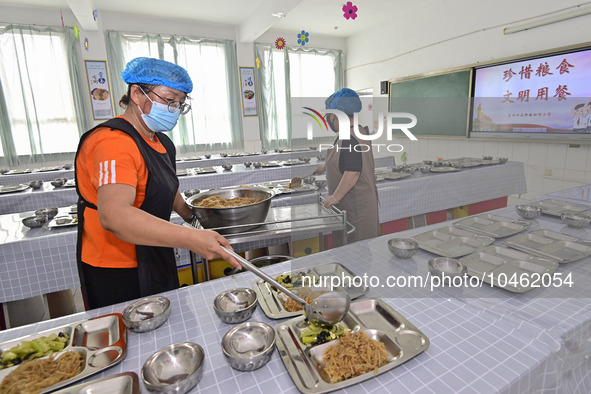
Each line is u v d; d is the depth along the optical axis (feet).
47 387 2.17
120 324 2.83
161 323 2.84
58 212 7.07
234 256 2.82
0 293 5.50
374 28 20.88
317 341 2.53
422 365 2.28
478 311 2.79
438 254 3.11
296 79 22.50
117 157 3.18
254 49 20.81
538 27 12.44
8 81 15.92
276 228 4.63
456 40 15.80
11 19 15.67
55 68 16.62
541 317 2.56
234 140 21.15
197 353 2.43
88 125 17.71
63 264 5.84
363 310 2.86
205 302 3.19
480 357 2.32
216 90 20.24
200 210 4.30
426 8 17.15
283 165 13.02
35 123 16.62
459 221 2.94
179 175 11.73
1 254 5.41
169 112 3.85
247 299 3.16
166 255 4.30
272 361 2.42
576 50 10.95
